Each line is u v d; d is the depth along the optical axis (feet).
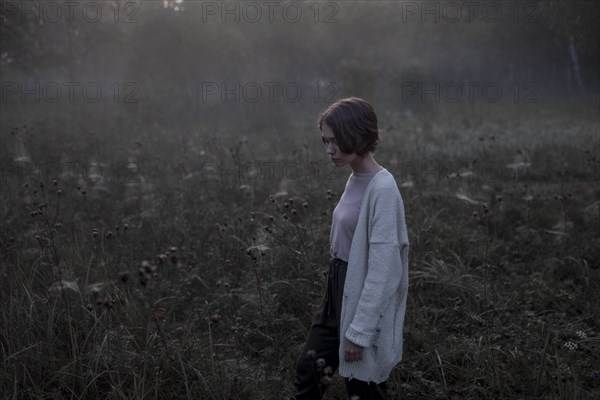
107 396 10.16
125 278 7.93
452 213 22.63
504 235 19.81
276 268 15.57
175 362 11.03
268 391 10.59
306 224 19.29
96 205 23.32
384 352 7.67
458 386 11.06
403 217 7.74
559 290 15.15
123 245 18.10
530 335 12.79
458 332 13.33
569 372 11.04
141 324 12.34
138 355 10.98
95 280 14.66
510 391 10.77
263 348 12.78
